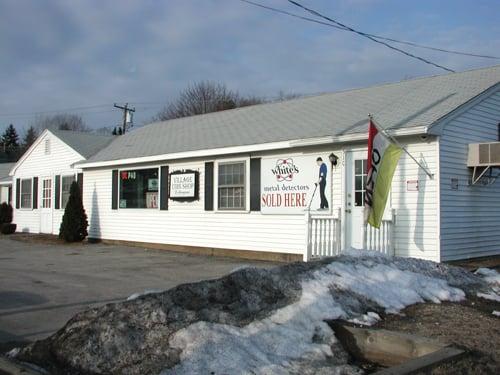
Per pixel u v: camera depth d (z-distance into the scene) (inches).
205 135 712.4
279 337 231.3
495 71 591.5
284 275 283.0
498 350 227.5
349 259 325.4
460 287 344.5
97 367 212.7
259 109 771.4
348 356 233.1
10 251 705.6
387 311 279.6
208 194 644.7
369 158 426.0
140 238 744.3
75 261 586.2
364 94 660.7
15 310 334.0
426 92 577.3
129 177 767.1
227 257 611.5
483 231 515.5
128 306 242.1
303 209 547.8
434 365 199.6
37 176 1005.8
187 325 230.7
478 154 486.6
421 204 466.3
